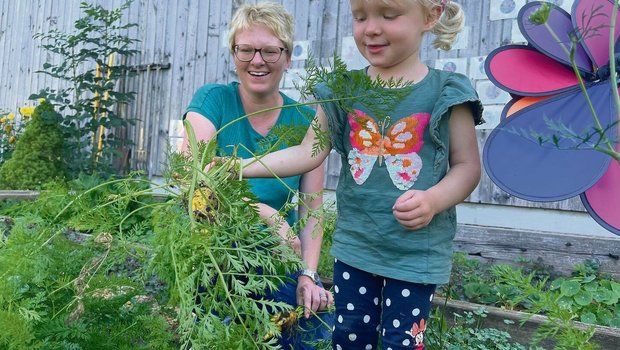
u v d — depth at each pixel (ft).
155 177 20.90
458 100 5.49
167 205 3.95
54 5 25.54
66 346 4.06
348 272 6.00
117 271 5.36
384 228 5.75
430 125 5.59
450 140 5.78
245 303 3.38
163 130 20.80
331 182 16.19
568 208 13.10
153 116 21.12
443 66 14.60
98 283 4.45
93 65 23.89
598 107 5.54
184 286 3.32
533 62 6.09
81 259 4.53
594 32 5.72
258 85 7.68
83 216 4.27
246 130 7.88
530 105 5.80
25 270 4.17
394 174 5.78
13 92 27.27
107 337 4.33
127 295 4.55
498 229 11.94
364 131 5.88
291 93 17.19
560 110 5.68
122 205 4.37
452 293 9.66
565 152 5.54
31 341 3.88
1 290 4.00
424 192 5.34
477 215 14.24
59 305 4.41
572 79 5.82
